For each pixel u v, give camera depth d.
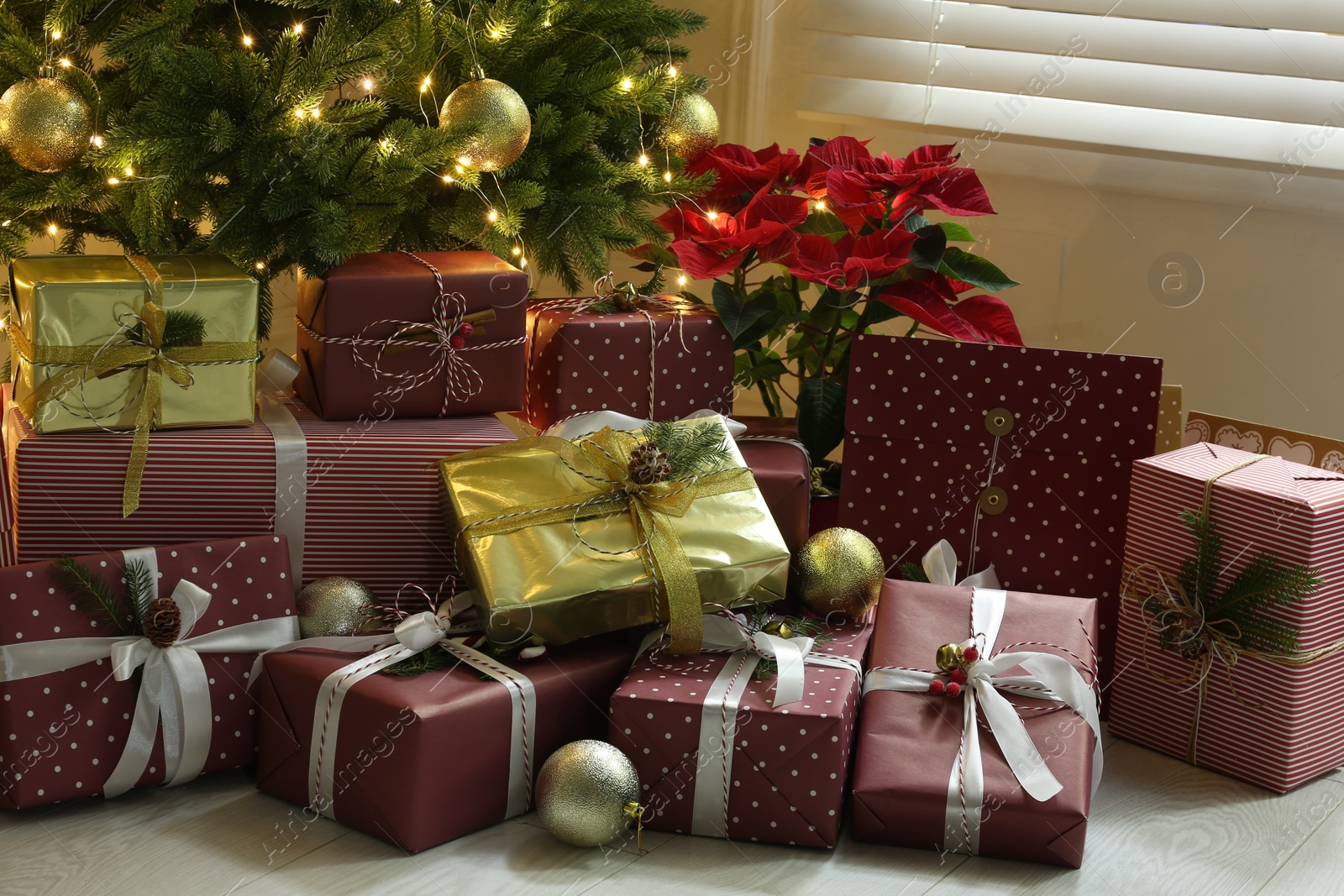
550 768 2.39
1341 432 2.86
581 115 2.68
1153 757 2.56
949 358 2.63
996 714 2.42
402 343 2.56
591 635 2.50
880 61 3.00
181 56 2.48
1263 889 2.38
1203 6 2.82
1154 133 2.86
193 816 2.44
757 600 2.52
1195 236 2.89
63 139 2.47
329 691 2.41
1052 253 2.99
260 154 2.54
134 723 2.43
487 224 2.65
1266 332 2.88
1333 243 2.82
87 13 2.58
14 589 2.40
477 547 2.47
